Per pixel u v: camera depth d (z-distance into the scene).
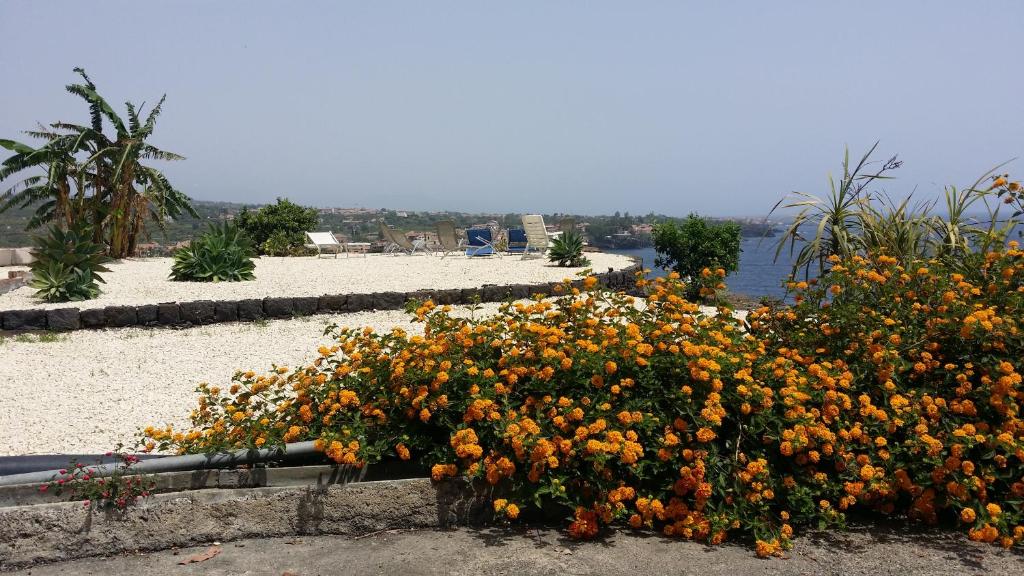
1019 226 5.10
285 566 2.82
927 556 2.89
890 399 3.28
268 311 8.60
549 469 3.07
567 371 3.30
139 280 11.88
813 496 3.13
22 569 2.86
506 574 2.74
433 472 3.12
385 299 9.13
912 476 3.15
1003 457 3.02
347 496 3.12
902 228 6.07
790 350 3.89
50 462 3.36
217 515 3.05
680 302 3.66
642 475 3.01
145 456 3.23
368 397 3.48
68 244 10.02
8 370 6.26
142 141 16.67
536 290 9.82
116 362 6.56
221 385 5.80
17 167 15.31
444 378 3.15
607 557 2.87
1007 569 2.76
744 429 3.18
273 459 3.27
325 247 18.75
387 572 2.76
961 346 3.47
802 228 6.60
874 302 3.99
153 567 2.84
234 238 12.38
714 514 3.01
